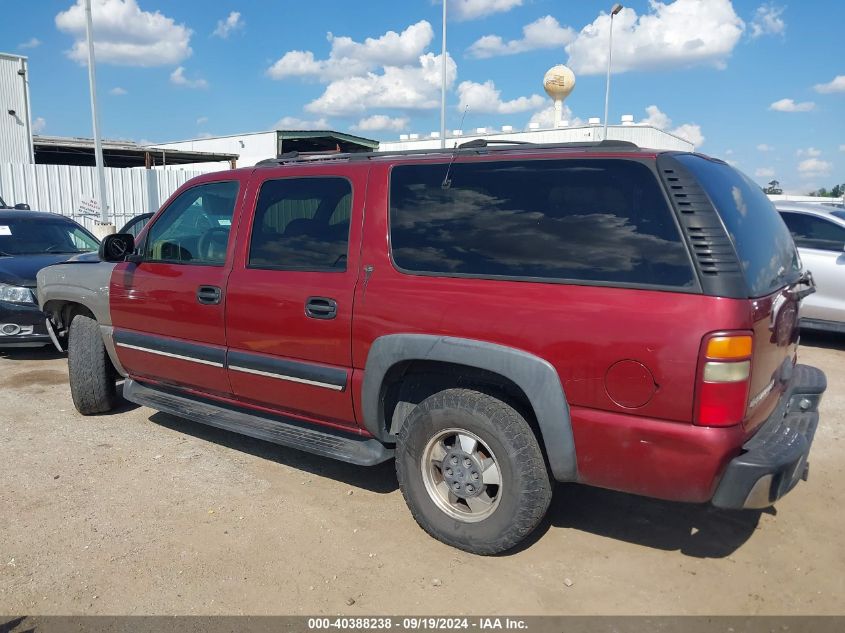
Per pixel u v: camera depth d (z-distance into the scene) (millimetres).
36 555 3430
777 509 3967
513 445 3154
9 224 8500
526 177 3234
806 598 3102
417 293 3371
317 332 3732
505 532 3248
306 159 4223
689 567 3352
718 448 2697
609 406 2877
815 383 3650
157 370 4773
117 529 3693
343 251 3703
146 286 4668
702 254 2738
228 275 4176
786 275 3314
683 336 2695
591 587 3182
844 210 8281
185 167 31000
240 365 4133
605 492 4184
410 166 3592
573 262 3010
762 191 3785
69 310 5562
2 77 22641
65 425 5336
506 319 3090
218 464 4582
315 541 3578
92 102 17641
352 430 3836
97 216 19047
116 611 2994
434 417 3381
